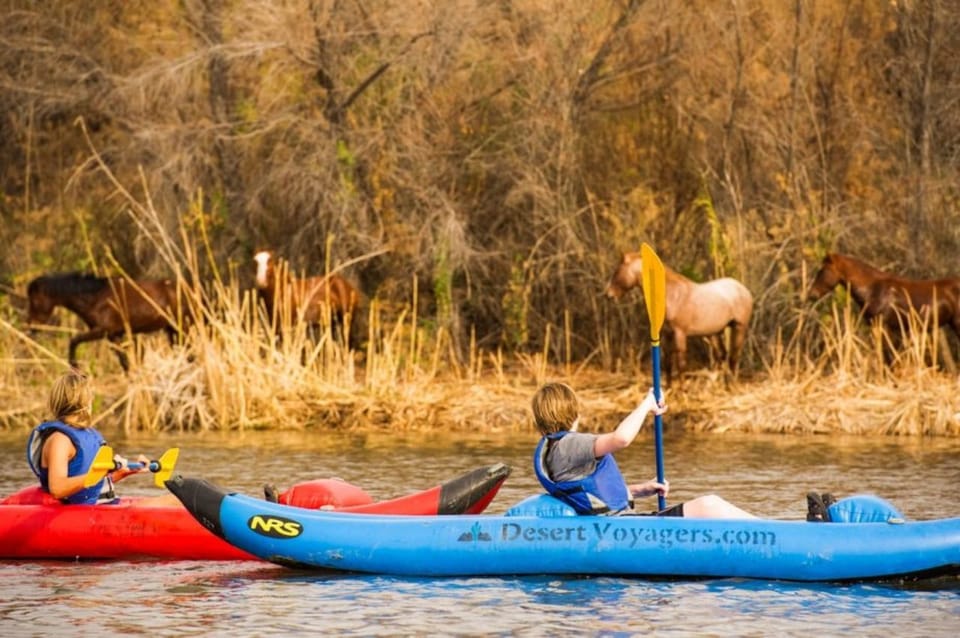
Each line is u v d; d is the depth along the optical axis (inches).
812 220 2110.0
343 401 1781.5
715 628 765.3
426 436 1656.0
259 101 2320.4
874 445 1541.6
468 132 2336.4
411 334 1963.6
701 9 2327.8
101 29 2437.3
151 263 2326.5
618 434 892.0
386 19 2290.8
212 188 2333.9
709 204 2084.2
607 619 784.3
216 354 1761.8
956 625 769.6
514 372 2102.6
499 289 2282.2
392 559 895.7
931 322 1824.6
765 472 1338.6
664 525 878.4
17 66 2461.9
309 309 1950.1
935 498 1182.9
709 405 1737.2
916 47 2276.1
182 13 2365.9
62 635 761.6
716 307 1841.8
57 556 971.9
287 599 841.5
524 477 1318.9
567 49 2316.7
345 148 2240.4
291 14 2253.9
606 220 2267.5
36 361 1868.8
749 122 2281.0
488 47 2341.3
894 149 2277.3
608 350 2096.5
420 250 2250.2
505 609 808.9
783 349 2031.3
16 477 1326.3
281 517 907.4
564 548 879.7
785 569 864.9
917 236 2151.8
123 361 1892.2
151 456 1466.5
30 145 2484.0
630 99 2367.1
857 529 867.4
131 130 2372.0
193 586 880.9
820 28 2330.2
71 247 2333.9
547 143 2298.2
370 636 753.0
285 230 2314.2
